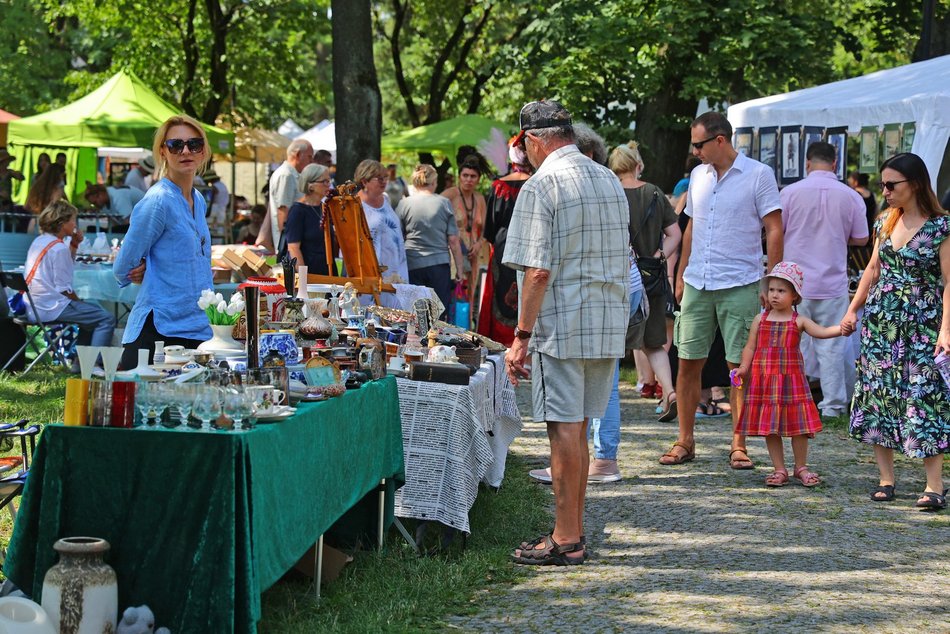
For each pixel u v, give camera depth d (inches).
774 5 639.1
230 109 906.7
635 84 608.7
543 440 300.0
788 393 244.2
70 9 890.1
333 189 273.4
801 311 332.5
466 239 440.8
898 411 229.9
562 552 186.7
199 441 128.3
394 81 1274.6
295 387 156.9
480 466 198.4
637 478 253.9
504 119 964.0
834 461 272.7
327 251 281.3
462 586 172.2
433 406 190.9
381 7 992.2
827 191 326.0
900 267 230.7
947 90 349.4
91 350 143.7
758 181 256.5
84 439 131.4
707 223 261.0
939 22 574.2
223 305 174.1
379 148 501.0
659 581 176.4
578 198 178.5
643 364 366.9
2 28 1006.4
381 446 182.4
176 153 190.4
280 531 137.8
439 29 951.0
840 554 192.5
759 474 257.9
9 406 311.7
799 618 157.6
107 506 131.5
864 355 235.1
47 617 125.3
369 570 178.4
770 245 257.9
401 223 397.4
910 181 228.5
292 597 164.9
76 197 692.7
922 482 251.8
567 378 182.2
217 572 126.9
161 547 130.0
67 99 994.7
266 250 400.5
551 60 641.6
